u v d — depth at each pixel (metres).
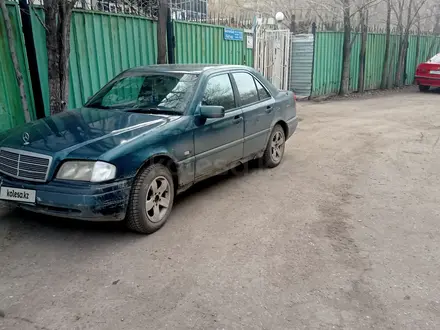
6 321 2.80
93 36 7.12
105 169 3.62
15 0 6.03
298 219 4.56
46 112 6.63
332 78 15.79
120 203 3.74
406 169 6.47
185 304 3.03
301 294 3.17
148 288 3.22
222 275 3.42
